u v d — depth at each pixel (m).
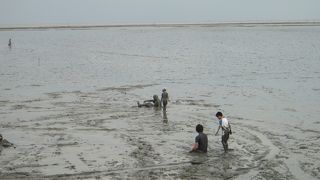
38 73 41.88
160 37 99.81
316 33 109.25
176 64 49.25
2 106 26.59
